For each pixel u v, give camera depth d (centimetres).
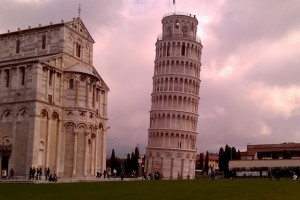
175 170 12862
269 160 12312
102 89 8706
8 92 7088
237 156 16750
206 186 5050
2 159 6944
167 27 14088
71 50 7925
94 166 7819
